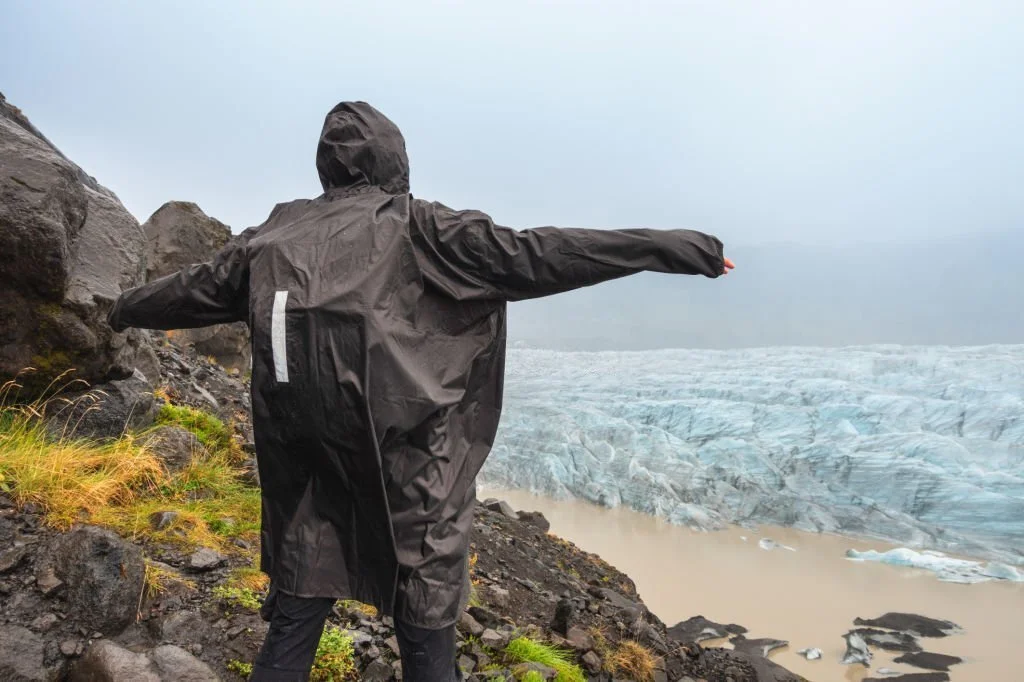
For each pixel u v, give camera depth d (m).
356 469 1.52
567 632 4.37
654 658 4.78
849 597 12.96
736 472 22.09
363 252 1.55
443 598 1.61
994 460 21.09
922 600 12.85
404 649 1.69
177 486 3.74
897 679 9.01
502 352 1.83
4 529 2.78
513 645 3.62
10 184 3.25
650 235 1.63
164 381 5.37
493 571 5.14
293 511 1.65
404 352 1.55
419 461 1.60
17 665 2.26
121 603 2.57
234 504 3.86
